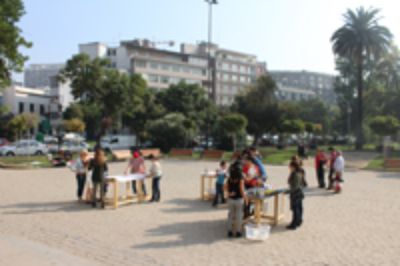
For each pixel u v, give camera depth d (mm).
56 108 50844
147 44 100188
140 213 10859
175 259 6918
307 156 34750
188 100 59250
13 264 6406
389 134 38469
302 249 7684
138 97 43531
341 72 75000
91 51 92125
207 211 11250
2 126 58719
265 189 9961
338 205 12633
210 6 44875
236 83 115375
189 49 111562
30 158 32219
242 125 36031
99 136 43000
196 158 32875
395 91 58938
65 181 17641
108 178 11516
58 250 7285
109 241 8000
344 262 6926
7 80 27672
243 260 6934
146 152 32156
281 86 139875
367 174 22984
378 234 8953
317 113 81688
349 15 46469
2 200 12578
